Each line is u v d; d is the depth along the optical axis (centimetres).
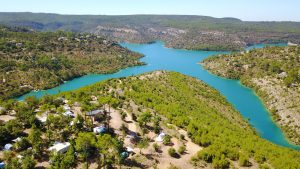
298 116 18100
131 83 19800
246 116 19450
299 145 15450
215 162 9444
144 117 11712
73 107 13175
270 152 11281
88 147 9000
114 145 9025
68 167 8112
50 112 12150
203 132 11819
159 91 18888
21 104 13000
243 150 11056
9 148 9088
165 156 9794
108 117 11881
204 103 18638
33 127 10019
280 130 17275
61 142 9606
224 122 15100
